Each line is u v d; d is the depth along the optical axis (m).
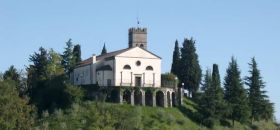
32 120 158.75
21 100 158.00
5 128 143.75
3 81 163.88
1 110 147.00
